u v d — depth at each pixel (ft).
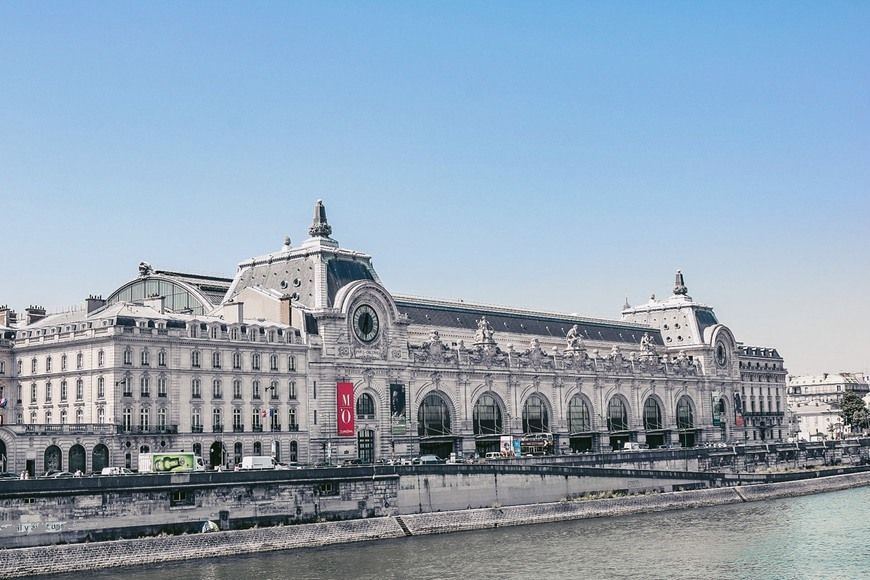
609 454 644.69
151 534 421.18
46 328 548.72
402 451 631.97
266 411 565.94
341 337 606.55
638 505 584.81
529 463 592.60
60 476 436.35
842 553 431.84
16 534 389.60
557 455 613.93
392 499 499.10
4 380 557.33
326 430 590.96
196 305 636.07
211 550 422.00
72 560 390.01
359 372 615.16
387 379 630.74
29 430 477.36
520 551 437.99
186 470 462.19
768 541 465.47
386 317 637.30
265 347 569.23
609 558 422.41
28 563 380.78
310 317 598.75
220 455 543.80
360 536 466.29
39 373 547.90
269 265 652.89
